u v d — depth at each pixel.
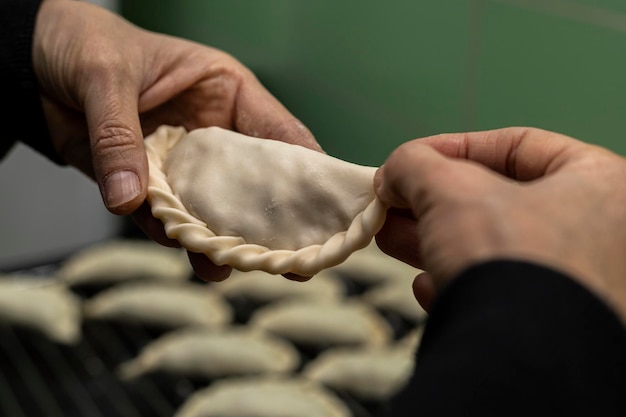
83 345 1.65
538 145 0.62
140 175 0.80
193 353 1.59
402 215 0.72
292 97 1.77
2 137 1.12
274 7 1.73
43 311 1.67
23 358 1.60
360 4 1.56
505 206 0.46
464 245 0.45
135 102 0.91
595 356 0.39
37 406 1.46
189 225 0.74
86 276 1.86
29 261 1.93
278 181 0.74
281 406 1.44
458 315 0.41
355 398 1.55
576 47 1.25
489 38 1.36
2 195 2.17
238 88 0.98
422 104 1.51
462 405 0.37
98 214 2.31
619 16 1.17
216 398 1.46
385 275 1.87
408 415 0.37
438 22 1.43
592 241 0.46
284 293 1.85
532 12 1.29
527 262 0.41
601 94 1.24
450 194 0.48
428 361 0.40
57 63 0.96
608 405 0.38
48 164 2.19
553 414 0.37
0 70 1.01
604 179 0.52
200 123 1.00
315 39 1.67
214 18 1.91
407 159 0.53
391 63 1.54
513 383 0.37
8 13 1.00
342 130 1.68
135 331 1.73
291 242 0.74
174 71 0.97
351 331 1.68
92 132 0.86
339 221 0.73
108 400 1.49
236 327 1.77
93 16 0.98
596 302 0.40
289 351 1.67
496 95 1.38
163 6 2.05
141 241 2.06
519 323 0.39
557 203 0.48
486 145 0.66
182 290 1.82
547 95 1.31
